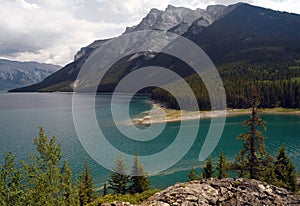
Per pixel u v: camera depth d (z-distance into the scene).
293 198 15.14
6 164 17.67
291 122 98.19
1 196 16.64
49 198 18.55
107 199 19.33
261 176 24.30
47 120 116.38
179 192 15.32
